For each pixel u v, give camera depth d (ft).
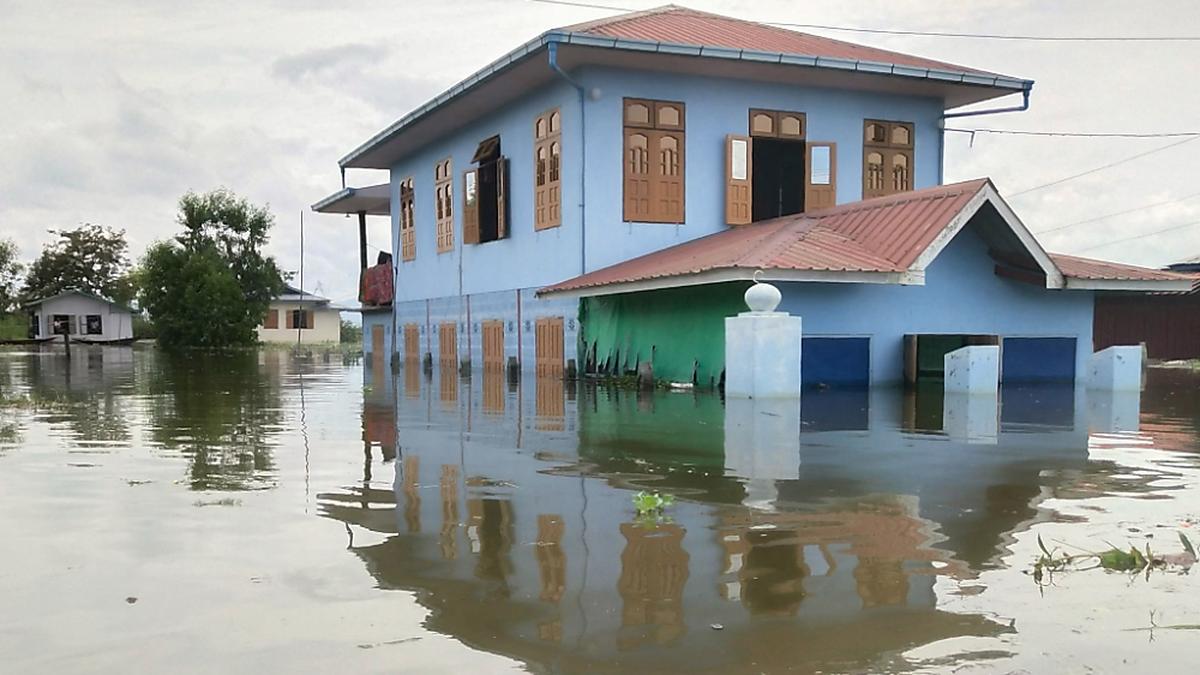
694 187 55.36
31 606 11.09
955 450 22.82
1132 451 22.66
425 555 13.15
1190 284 44.73
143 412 34.73
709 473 19.56
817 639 9.91
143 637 10.05
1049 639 9.92
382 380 56.18
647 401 37.06
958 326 45.37
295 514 15.85
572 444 24.26
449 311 73.56
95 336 176.14
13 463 21.65
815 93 57.98
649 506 15.96
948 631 10.14
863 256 40.09
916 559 12.85
